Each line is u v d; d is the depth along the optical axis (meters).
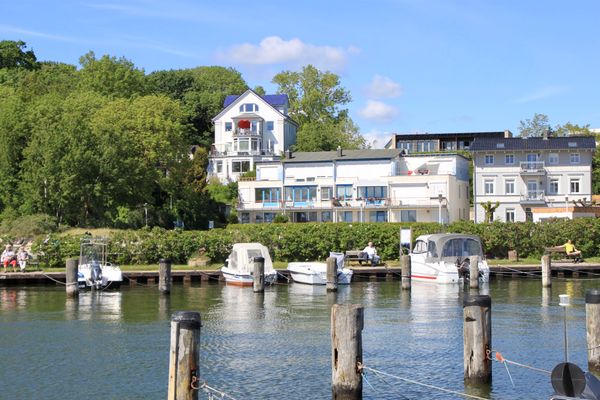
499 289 45.34
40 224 66.88
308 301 40.19
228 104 127.06
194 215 89.12
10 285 49.38
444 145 127.06
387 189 90.75
